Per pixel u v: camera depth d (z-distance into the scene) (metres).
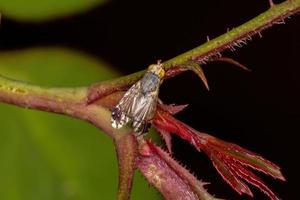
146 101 0.13
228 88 0.18
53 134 0.15
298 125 0.18
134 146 0.13
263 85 0.18
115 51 0.18
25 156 0.15
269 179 0.18
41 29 0.17
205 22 0.19
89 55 0.16
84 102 0.13
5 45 0.17
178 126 0.13
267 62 0.19
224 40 0.13
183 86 0.18
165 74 0.13
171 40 0.19
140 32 0.18
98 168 0.15
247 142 0.18
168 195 0.13
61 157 0.15
